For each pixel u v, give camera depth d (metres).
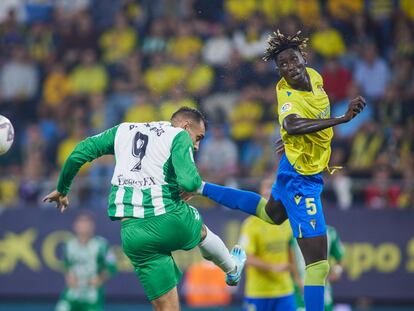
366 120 52.84
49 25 61.09
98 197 47.94
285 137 22.38
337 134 52.06
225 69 55.25
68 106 56.59
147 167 21.22
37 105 57.22
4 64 59.06
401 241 45.88
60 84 57.88
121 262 47.03
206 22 58.66
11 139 22.91
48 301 47.66
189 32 57.84
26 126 55.81
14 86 58.44
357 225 46.03
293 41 22.17
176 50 57.50
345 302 46.34
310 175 22.44
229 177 47.00
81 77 57.97
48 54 59.78
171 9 59.69
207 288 45.78
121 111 55.94
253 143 51.56
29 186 48.84
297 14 57.03
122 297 47.06
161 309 21.53
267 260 35.06
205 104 54.06
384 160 48.78
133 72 57.19
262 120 52.81
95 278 42.12
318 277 22.09
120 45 59.09
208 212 46.34
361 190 47.38
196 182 20.61
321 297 22.02
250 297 35.56
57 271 47.09
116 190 21.52
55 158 53.81
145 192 21.17
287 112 21.69
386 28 58.12
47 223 47.41
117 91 56.88
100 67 58.19
